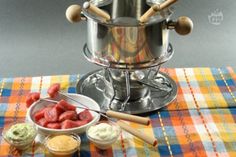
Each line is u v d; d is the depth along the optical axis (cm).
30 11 288
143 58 136
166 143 129
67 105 136
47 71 257
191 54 273
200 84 159
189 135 132
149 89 152
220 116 141
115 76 146
